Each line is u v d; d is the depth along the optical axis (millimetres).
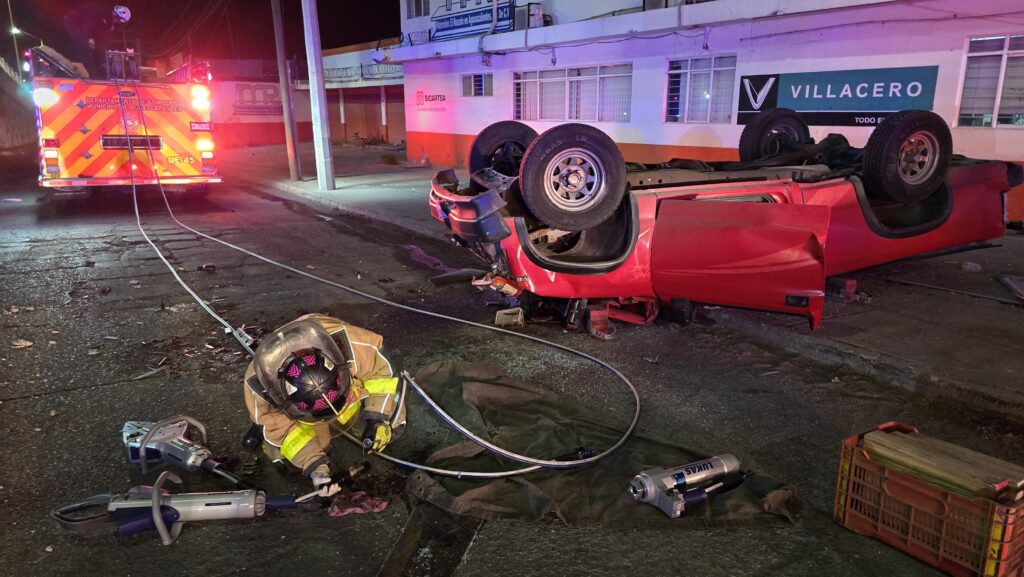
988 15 9586
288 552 3023
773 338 5684
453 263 8914
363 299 7207
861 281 7117
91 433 4133
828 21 11430
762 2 11695
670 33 14133
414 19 22797
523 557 2957
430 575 2850
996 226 7133
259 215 13125
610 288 5715
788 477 3625
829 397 4633
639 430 4160
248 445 3676
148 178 12484
